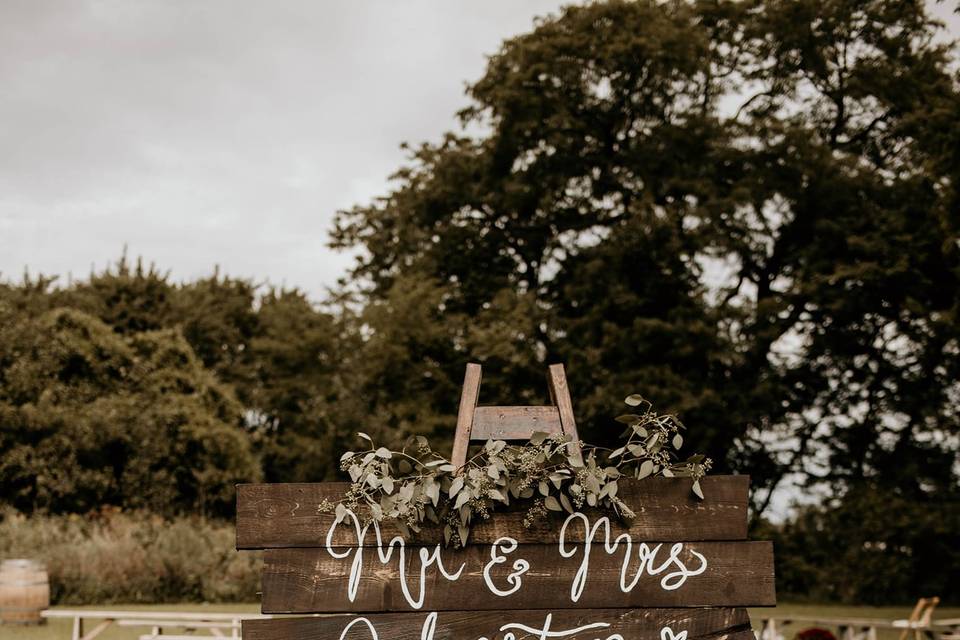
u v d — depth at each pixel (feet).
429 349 98.02
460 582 13.00
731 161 82.74
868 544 82.33
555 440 13.56
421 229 97.09
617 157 86.63
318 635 12.79
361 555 13.00
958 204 59.88
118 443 91.30
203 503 95.09
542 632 12.90
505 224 94.32
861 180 82.48
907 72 84.43
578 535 13.20
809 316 87.40
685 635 13.00
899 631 54.65
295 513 13.08
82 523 74.18
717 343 78.18
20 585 48.44
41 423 86.74
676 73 84.38
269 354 115.75
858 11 85.76
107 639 44.98
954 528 79.77
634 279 84.17
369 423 99.35
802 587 84.48
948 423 85.15
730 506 13.39
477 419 14.28
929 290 82.43
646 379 77.82
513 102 85.40
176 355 101.60
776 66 87.81
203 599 64.49
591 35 84.48
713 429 78.79
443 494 13.29
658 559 13.20
